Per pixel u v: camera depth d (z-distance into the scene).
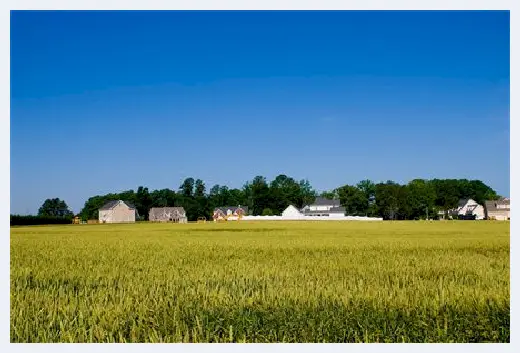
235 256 24.11
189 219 165.50
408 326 9.68
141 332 9.41
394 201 138.38
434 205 144.00
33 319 10.12
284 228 70.94
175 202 169.25
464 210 154.12
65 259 23.08
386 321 9.79
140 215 166.25
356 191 153.62
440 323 9.88
